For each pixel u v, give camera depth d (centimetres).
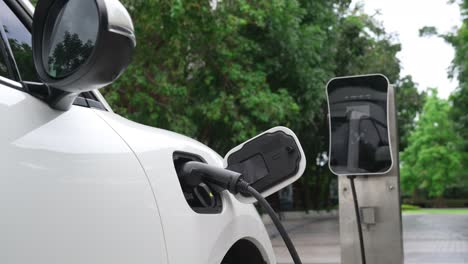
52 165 136
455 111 3825
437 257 1123
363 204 508
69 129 147
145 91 1348
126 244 150
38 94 144
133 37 124
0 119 131
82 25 128
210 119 1426
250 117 1436
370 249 507
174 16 1228
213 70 1420
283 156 193
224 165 198
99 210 145
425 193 7825
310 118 1744
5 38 159
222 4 1306
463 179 5809
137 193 159
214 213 192
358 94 470
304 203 3566
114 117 174
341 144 474
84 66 121
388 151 461
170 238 166
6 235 123
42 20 134
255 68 1581
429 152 6694
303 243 1486
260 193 194
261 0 1426
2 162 126
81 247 138
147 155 170
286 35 1545
